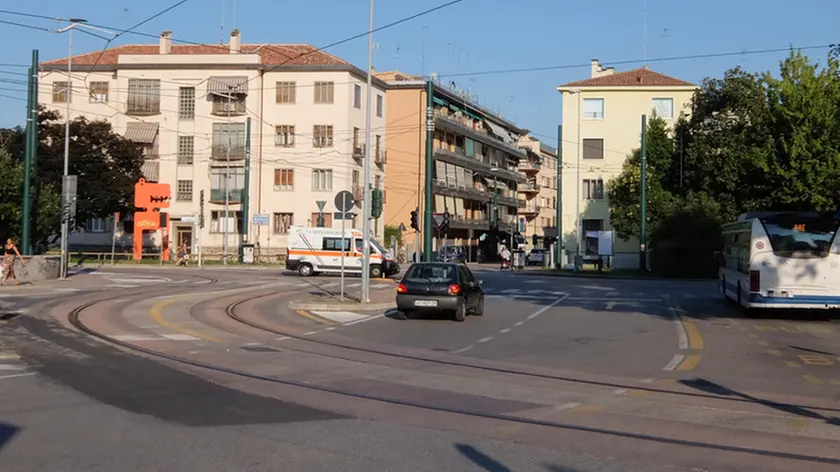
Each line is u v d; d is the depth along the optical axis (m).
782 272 20.64
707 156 48.75
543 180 108.50
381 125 65.88
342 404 9.40
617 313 22.86
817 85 28.23
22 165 33.62
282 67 60.09
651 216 53.81
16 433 7.54
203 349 14.00
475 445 7.49
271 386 10.48
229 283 33.16
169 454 6.88
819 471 6.85
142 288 28.88
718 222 46.56
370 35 23.73
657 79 59.44
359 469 6.54
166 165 60.22
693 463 7.03
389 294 27.69
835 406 9.87
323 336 16.64
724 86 49.22
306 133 60.03
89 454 6.82
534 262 76.19
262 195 60.38
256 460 6.74
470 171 80.94
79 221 53.97
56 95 59.94
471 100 81.00
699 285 38.84
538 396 10.25
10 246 29.94
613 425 8.54
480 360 13.66
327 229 39.84
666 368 12.95
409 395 10.13
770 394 10.66
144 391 9.80
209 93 59.41
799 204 29.34
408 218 69.56
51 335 15.20
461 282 20.03
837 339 17.05
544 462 6.93
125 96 60.16
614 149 59.03
